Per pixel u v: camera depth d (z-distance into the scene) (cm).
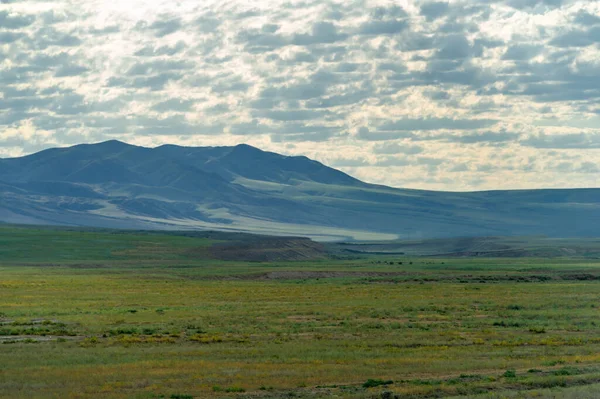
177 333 11900
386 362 9000
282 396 7181
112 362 9100
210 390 7444
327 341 10975
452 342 10931
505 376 8006
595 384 7294
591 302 17538
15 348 10319
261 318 14312
